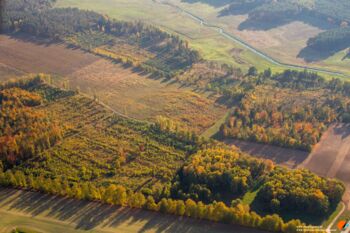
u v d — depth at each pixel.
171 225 197.38
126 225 197.38
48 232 193.38
